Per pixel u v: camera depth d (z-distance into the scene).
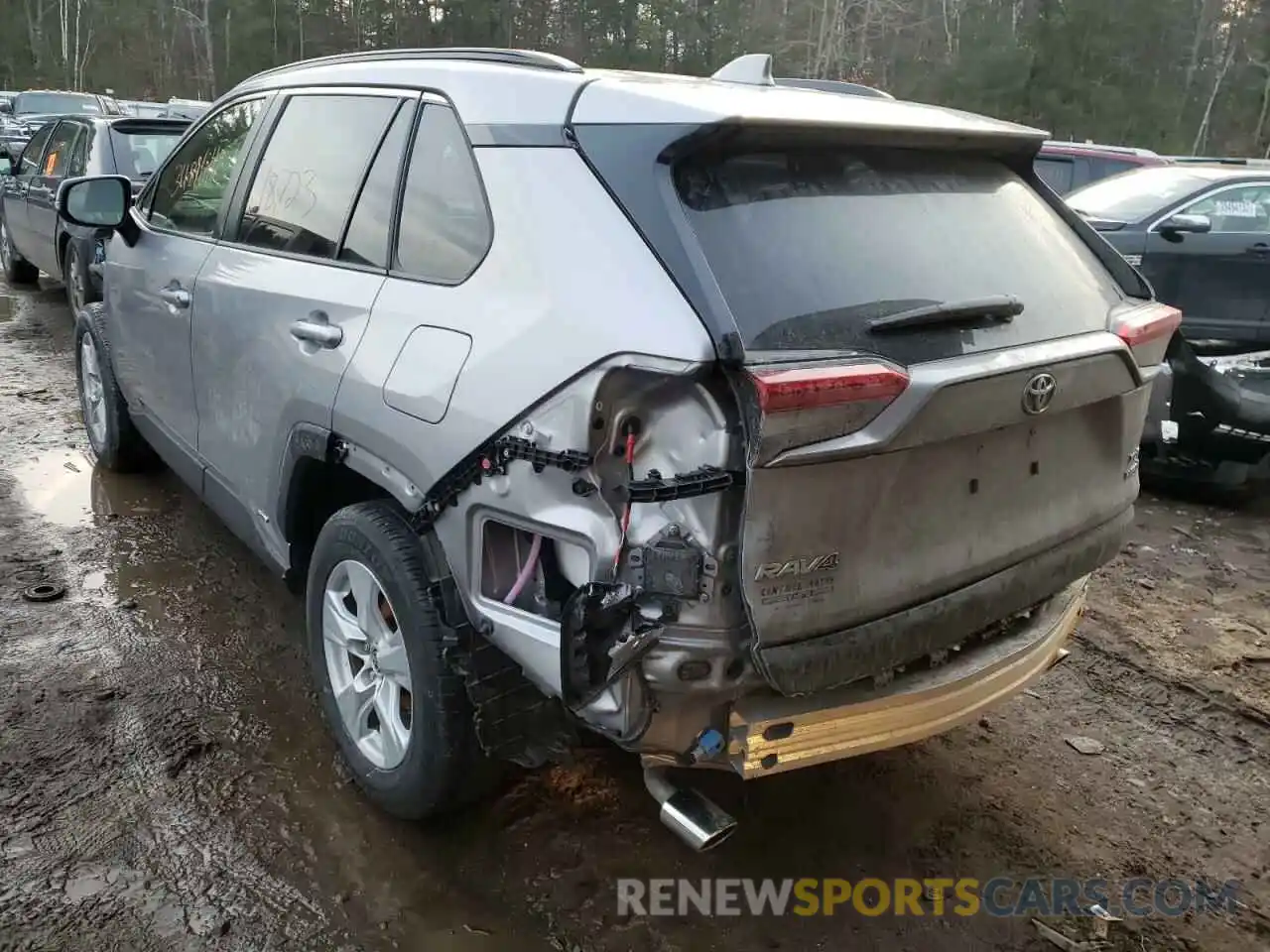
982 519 2.40
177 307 3.82
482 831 2.85
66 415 6.33
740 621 2.05
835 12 44.97
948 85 37.66
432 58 2.92
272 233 3.33
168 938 2.43
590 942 2.51
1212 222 7.84
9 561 4.25
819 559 2.08
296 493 3.11
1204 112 46.59
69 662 3.54
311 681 3.53
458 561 2.44
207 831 2.78
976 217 2.63
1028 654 2.63
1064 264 2.79
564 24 42.72
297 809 2.89
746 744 2.17
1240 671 4.02
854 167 2.44
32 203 9.30
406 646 2.58
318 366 2.85
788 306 2.10
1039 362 2.30
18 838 2.71
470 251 2.47
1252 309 7.77
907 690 2.35
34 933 2.41
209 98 46.41
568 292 2.18
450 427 2.36
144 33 49.03
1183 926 2.70
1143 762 3.42
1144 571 5.00
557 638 2.25
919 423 2.08
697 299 2.00
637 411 2.07
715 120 2.12
